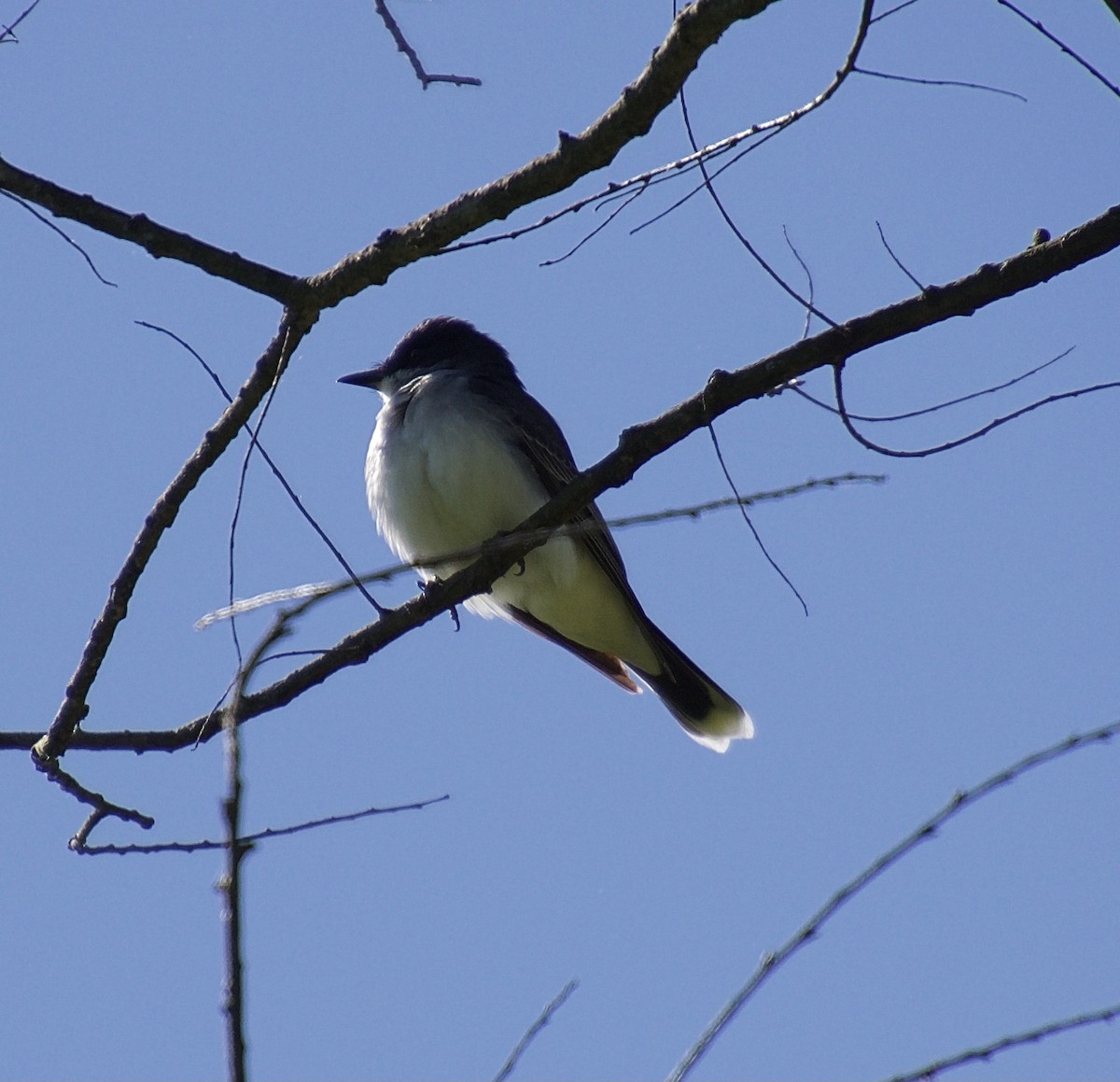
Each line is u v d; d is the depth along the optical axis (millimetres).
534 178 7070
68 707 8914
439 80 6984
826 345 7422
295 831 6168
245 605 5043
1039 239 7363
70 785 8984
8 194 7516
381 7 6949
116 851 7570
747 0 6230
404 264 7598
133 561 8656
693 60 6500
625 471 8219
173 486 8484
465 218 7289
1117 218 7082
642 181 7047
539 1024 4941
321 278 7801
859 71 6613
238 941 3904
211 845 7723
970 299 7312
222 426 8312
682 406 7871
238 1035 3840
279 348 8070
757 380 7562
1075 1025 4660
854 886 4559
